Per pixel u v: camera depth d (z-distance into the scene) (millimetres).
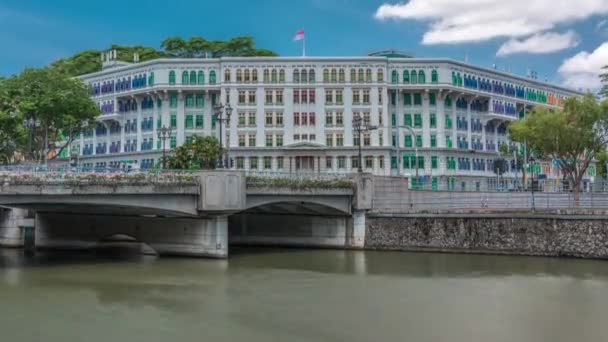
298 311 27844
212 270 40062
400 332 24172
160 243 47031
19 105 73688
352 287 34125
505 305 29141
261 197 46125
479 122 105000
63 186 35219
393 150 96125
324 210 52406
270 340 22922
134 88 99750
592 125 62531
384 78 95812
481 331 24328
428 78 97562
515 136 73938
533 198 48094
